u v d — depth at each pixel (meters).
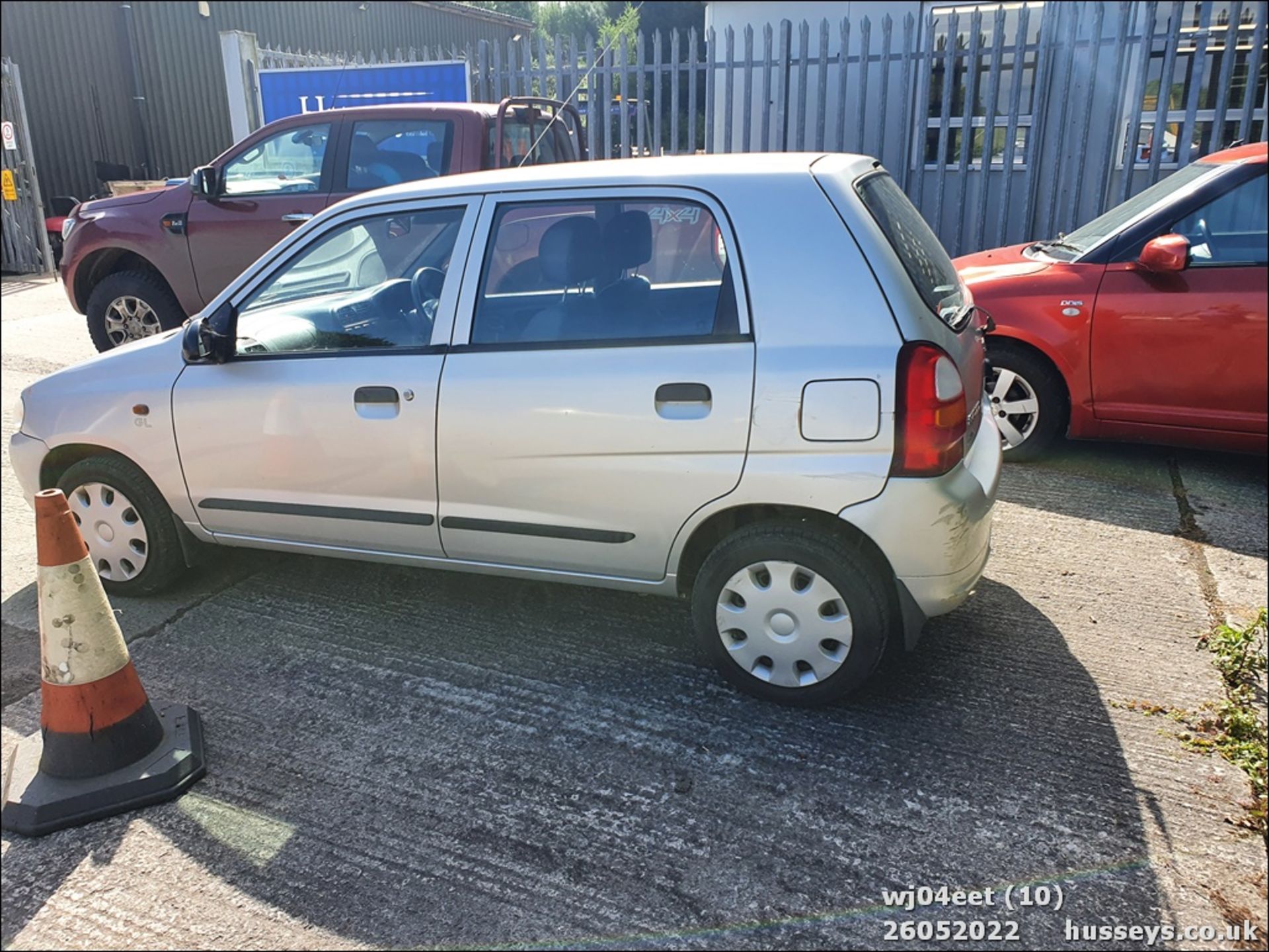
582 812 2.75
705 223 3.08
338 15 19.36
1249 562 4.26
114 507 3.92
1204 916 2.36
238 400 3.61
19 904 2.47
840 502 2.93
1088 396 5.12
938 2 9.85
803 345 2.94
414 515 3.48
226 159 7.05
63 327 9.77
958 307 3.34
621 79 9.71
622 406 3.09
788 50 9.08
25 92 14.99
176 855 2.63
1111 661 3.48
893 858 2.56
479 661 3.56
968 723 3.12
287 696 3.35
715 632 3.22
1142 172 9.40
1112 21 9.18
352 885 2.51
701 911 2.40
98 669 2.85
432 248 3.47
